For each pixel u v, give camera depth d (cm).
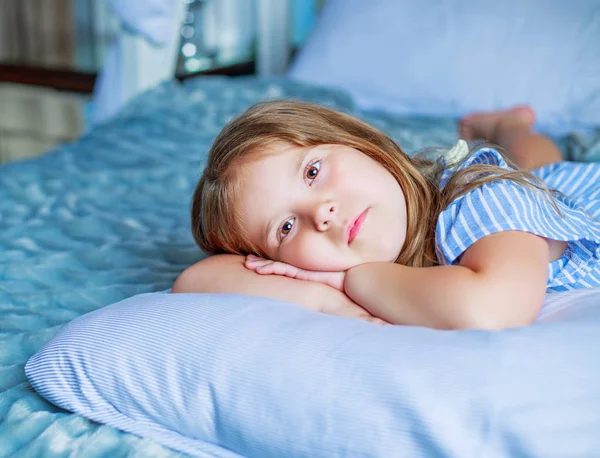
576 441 57
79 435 71
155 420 71
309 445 62
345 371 63
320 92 216
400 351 64
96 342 75
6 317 97
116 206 146
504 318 73
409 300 78
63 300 102
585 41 199
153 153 179
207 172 100
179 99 212
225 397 66
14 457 68
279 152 91
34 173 165
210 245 104
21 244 125
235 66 270
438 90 212
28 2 330
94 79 281
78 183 159
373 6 226
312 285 86
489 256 78
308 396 63
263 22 274
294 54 293
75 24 335
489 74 205
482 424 58
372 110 224
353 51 226
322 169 88
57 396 75
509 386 59
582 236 88
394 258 89
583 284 92
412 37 218
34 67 299
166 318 75
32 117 312
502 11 208
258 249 95
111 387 73
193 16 272
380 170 90
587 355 62
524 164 142
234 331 71
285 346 67
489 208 84
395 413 60
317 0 295
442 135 184
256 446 65
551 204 90
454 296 74
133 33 221
